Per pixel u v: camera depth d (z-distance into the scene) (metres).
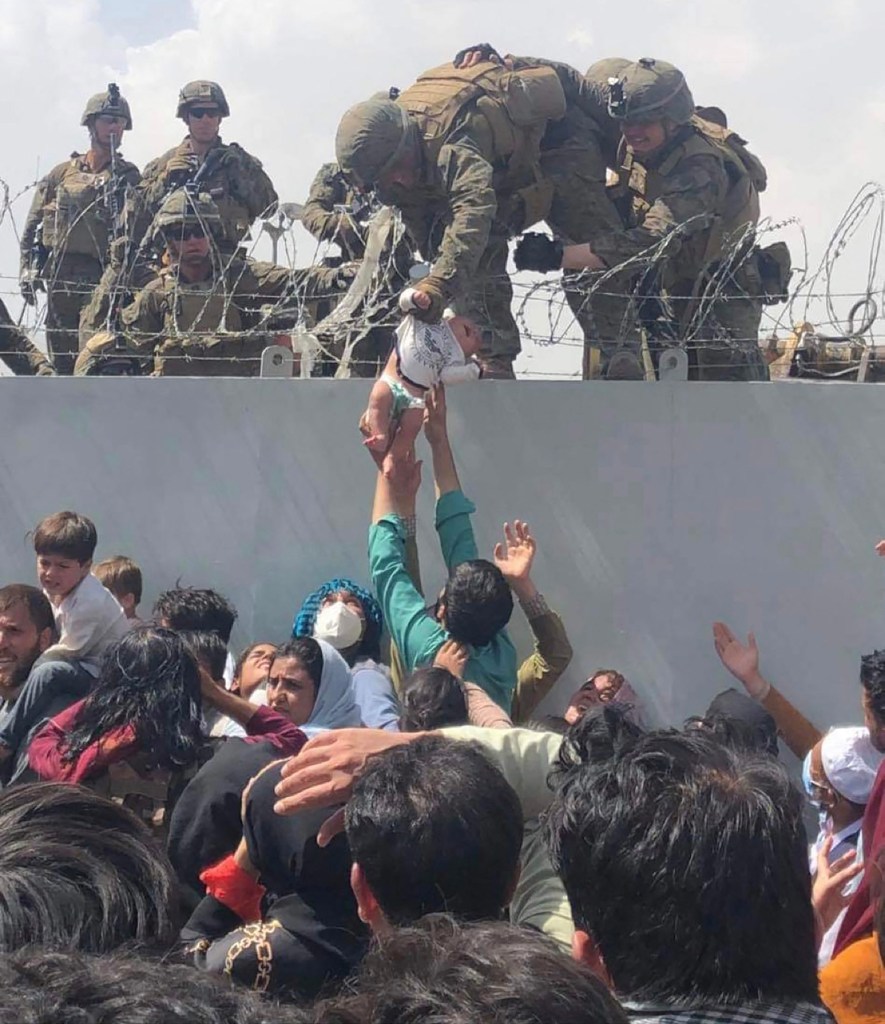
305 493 5.17
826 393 4.98
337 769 2.38
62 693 4.00
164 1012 1.30
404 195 5.69
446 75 5.84
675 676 5.02
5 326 5.73
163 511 5.19
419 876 2.05
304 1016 1.43
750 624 5.01
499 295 6.00
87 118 8.70
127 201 8.01
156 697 3.26
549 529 5.08
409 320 4.96
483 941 1.46
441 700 3.55
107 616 4.23
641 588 5.05
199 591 4.66
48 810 1.69
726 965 1.71
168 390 5.20
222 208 8.20
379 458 4.93
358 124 5.52
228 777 3.07
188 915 3.02
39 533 4.21
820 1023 1.71
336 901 2.62
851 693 4.95
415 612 4.66
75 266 8.31
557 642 4.85
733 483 5.03
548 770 2.62
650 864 1.73
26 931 1.49
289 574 5.16
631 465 5.07
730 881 1.71
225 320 6.21
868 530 4.96
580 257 5.72
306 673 3.86
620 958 1.75
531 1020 1.36
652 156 6.05
